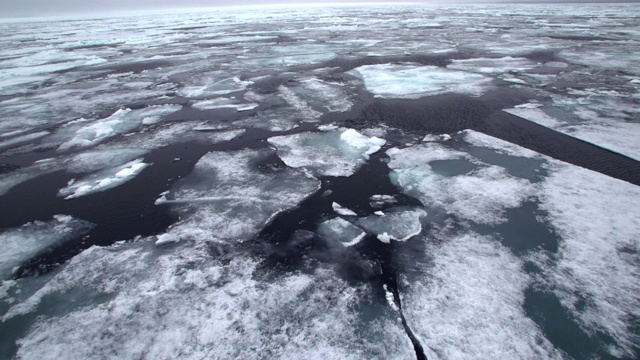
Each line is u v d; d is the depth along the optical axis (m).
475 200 5.01
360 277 3.78
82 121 8.97
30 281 3.88
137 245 4.38
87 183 5.99
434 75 12.50
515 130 7.61
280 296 3.54
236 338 3.11
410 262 3.95
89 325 3.27
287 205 5.12
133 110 9.71
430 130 7.77
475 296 3.46
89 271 3.93
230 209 5.05
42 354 3.01
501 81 11.51
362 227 4.60
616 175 5.71
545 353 2.90
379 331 3.15
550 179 5.46
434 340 3.04
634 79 11.16
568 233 4.25
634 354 2.87
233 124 8.48
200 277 3.80
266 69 14.57
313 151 6.82
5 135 8.14
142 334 3.16
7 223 4.95
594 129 7.33
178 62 16.75
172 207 5.18
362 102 9.84
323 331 3.16
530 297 3.42
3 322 3.35
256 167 6.28
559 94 9.90
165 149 7.22
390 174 5.91
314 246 4.27
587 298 3.38
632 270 3.67
